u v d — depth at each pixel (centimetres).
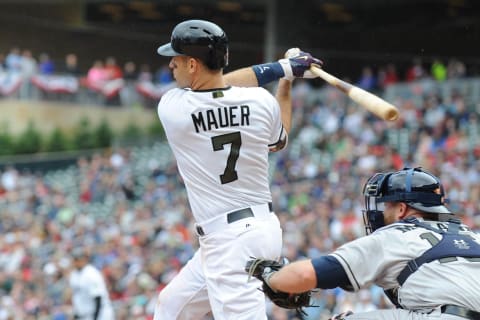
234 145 1747
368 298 4262
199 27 1736
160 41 13200
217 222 1758
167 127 1780
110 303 4606
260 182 1778
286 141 1873
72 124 11212
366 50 12600
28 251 6650
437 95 8938
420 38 12506
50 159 10388
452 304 1533
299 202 6856
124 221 7231
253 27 12675
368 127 8281
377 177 1694
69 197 9075
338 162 7769
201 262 1833
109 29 13275
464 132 7606
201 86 1758
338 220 5812
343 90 1731
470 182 6266
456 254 1561
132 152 10244
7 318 5334
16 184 9256
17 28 13112
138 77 11381
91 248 6147
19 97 11169
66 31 13238
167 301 1891
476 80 9338
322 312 4275
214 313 1778
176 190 8519
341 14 12381
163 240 6244
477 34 12156
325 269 1530
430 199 1636
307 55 1872
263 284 1608
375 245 1561
